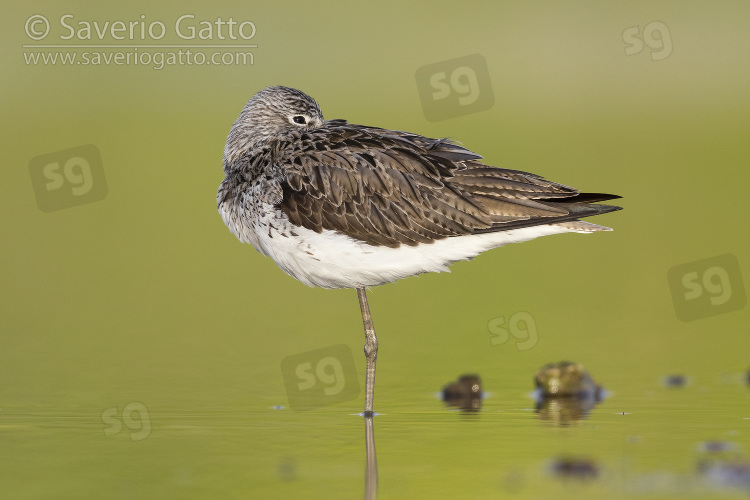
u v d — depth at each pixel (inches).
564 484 343.6
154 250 863.1
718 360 555.2
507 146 1229.7
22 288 736.3
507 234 462.0
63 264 806.5
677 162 1164.5
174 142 1312.7
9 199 1018.1
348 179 462.0
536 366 554.6
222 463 379.2
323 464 376.8
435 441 406.9
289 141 482.0
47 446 404.2
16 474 366.3
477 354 586.9
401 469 367.6
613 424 428.5
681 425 423.8
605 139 1293.1
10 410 459.2
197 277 789.9
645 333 623.2
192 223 956.6
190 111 1507.1
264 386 508.7
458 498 332.2
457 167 467.5
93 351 580.4
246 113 511.8
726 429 415.8
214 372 535.5
